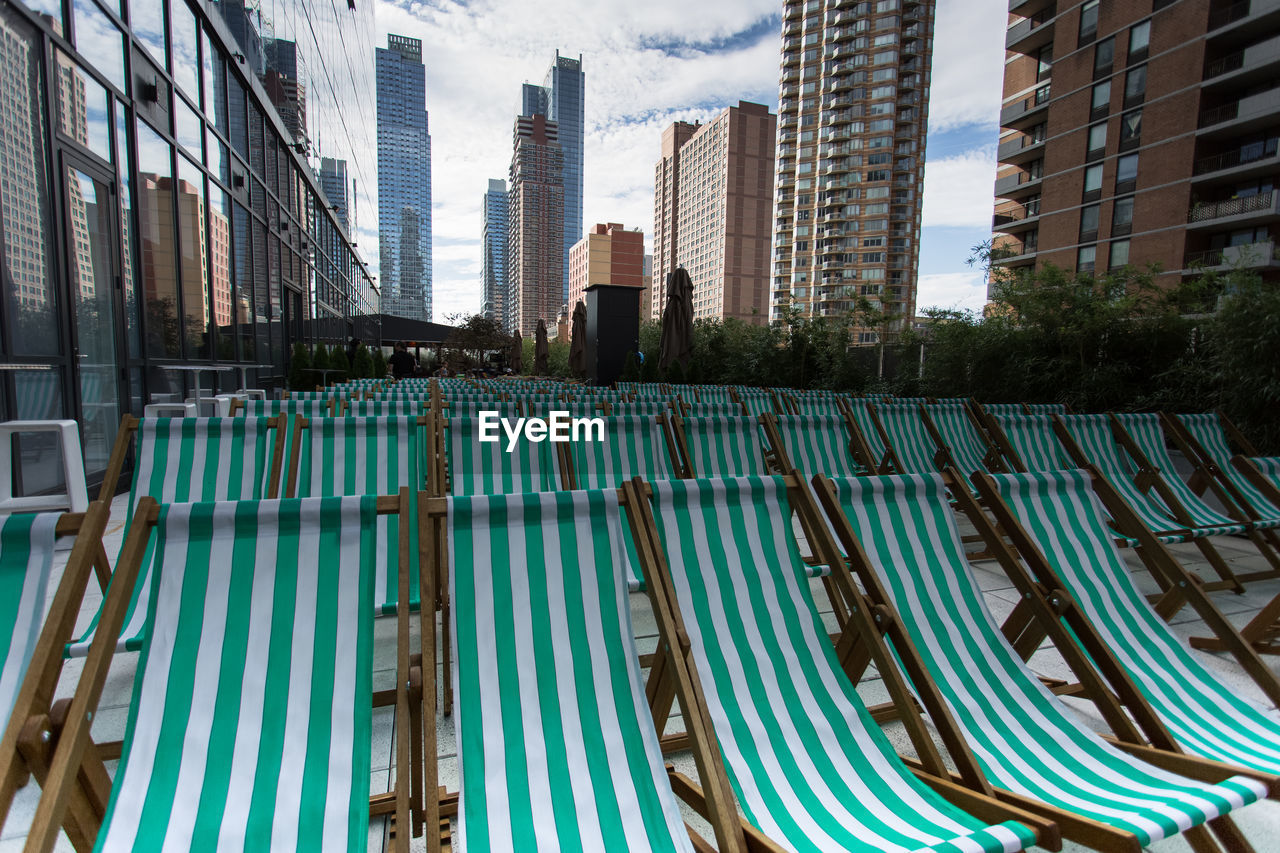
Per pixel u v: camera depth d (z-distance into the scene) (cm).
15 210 433
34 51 452
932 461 467
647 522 160
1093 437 431
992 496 197
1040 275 893
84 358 514
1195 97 2662
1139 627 191
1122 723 155
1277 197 2423
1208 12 2606
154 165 642
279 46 1191
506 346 3142
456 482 314
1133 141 2889
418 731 143
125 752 118
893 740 204
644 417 357
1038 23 3400
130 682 232
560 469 331
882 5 7406
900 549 190
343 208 2148
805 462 403
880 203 7675
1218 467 386
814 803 129
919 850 108
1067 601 172
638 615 301
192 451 259
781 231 8562
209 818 114
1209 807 122
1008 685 166
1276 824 168
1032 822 117
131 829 111
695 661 154
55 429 366
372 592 140
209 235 798
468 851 112
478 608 144
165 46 672
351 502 144
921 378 1038
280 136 1184
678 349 1291
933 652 171
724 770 124
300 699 130
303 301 1440
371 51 3142
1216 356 615
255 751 124
